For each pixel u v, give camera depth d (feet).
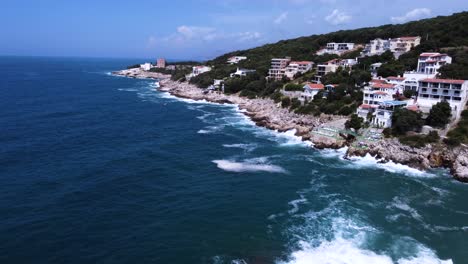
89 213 166.61
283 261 134.10
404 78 359.25
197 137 314.96
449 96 292.40
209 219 165.48
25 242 141.18
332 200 190.08
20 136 291.58
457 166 231.50
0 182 197.67
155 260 133.39
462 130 258.98
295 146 294.46
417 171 240.12
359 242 148.66
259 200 187.73
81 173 216.54
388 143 268.41
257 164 245.45
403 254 140.67
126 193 190.80
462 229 161.99
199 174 223.51
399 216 173.27
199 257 136.05
